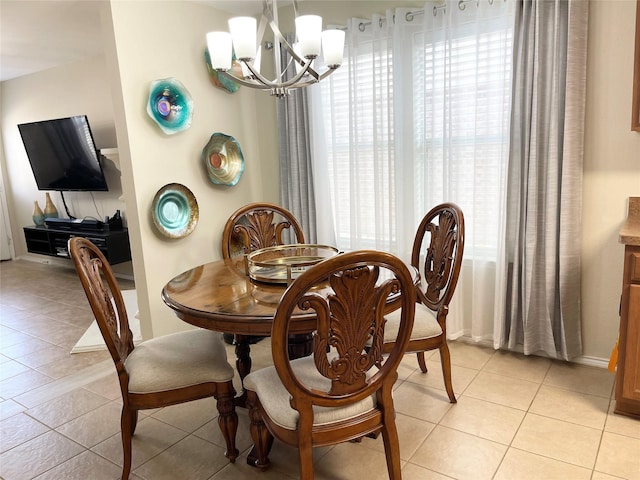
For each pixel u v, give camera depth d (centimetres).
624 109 232
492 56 260
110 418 230
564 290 252
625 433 199
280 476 183
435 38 276
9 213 639
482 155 269
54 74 525
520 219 261
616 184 239
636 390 201
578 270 252
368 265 132
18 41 405
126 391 173
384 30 292
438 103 283
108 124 489
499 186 265
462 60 271
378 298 138
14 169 620
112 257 468
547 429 204
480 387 243
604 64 233
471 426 209
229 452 190
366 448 198
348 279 130
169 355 187
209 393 182
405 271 137
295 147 339
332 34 189
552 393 234
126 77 272
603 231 246
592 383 242
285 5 332
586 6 228
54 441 212
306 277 123
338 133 328
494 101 263
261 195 379
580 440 196
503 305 271
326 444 147
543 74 242
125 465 178
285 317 126
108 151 421
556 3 231
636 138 231
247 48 179
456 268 211
